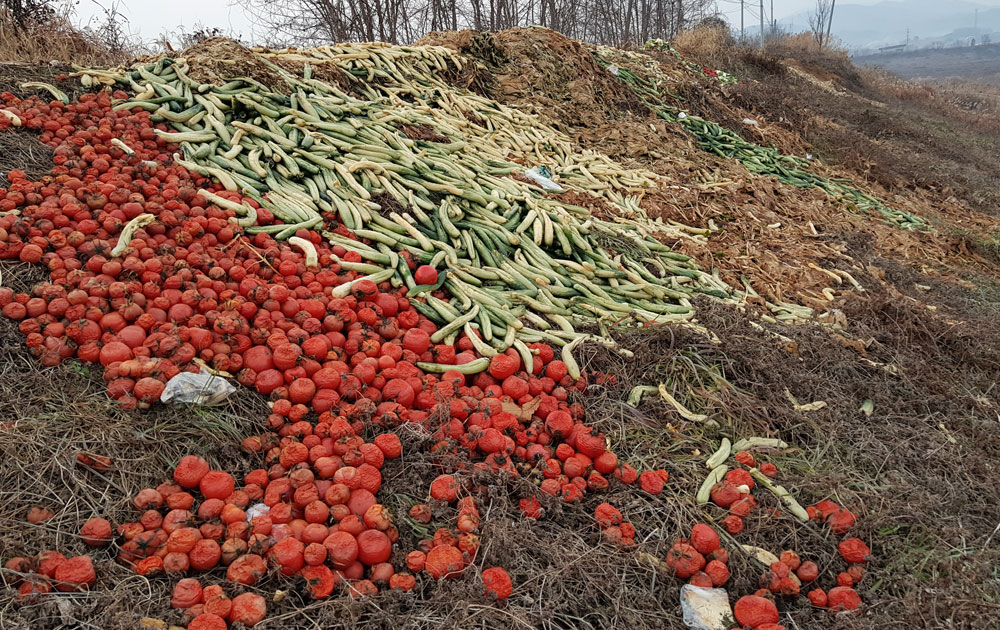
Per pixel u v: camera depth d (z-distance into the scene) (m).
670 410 4.59
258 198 5.56
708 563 3.42
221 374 3.86
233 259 4.64
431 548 3.22
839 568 3.55
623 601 3.16
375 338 4.41
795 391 5.11
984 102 36.47
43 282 4.09
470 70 10.98
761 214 9.28
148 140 5.81
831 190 12.38
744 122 15.55
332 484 3.38
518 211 6.79
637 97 13.77
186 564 2.94
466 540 3.23
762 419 4.63
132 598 2.76
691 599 3.22
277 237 5.14
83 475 3.21
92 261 4.13
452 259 5.62
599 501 3.83
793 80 24.05
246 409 3.84
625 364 5.00
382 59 9.54
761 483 4.06
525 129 9.97
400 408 3.95
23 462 3.15
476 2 21.19
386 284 5.14
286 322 4.25
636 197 8.64
